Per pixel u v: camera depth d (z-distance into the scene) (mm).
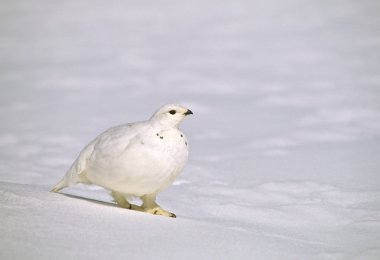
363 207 8297
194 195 8852
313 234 6875
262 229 6918
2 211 5902
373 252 5930
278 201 8664
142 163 6438
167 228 5930
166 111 6574
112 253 5016
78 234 5418
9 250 4887
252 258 5332
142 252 5117
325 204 8430
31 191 6910
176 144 6574
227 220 7320
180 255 5145
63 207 6273
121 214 6293
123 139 6562
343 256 5781
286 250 5750
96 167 6711
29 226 5504
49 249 4977
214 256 5242
